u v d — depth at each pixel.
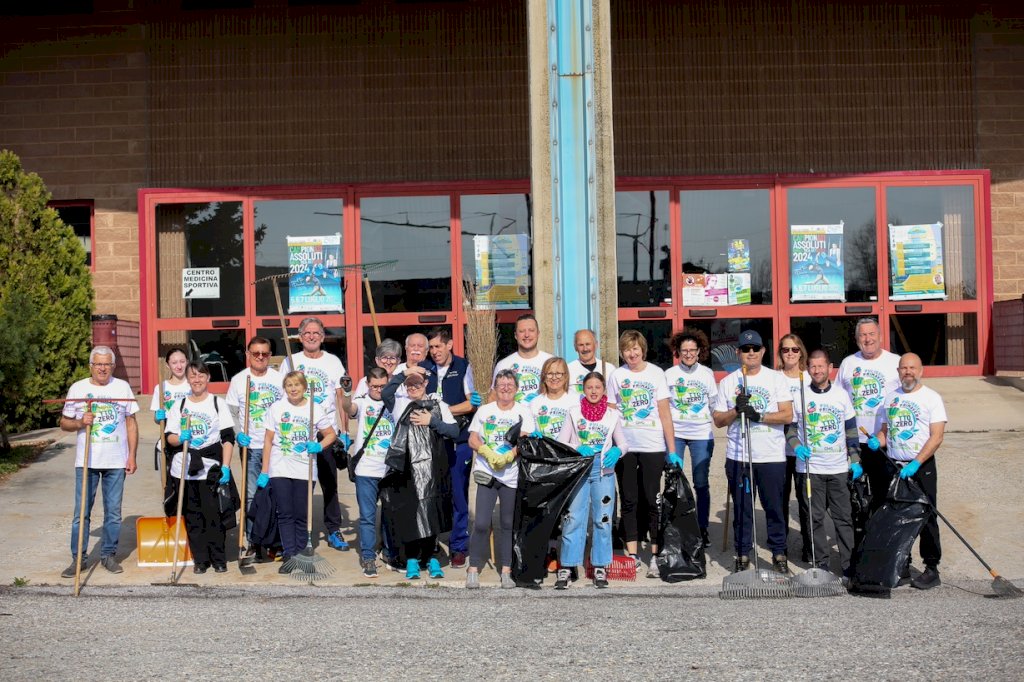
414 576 7.54
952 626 5.96
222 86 14.66
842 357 14.48
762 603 6.79
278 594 7.16
